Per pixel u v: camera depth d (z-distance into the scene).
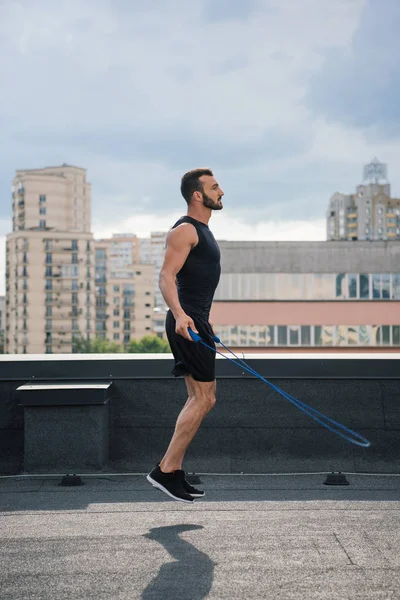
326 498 4.88
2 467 5.87
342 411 5.84
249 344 62.56
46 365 5.90
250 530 4.03
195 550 3.67
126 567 3.43
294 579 3.24
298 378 5.82
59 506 4.68
